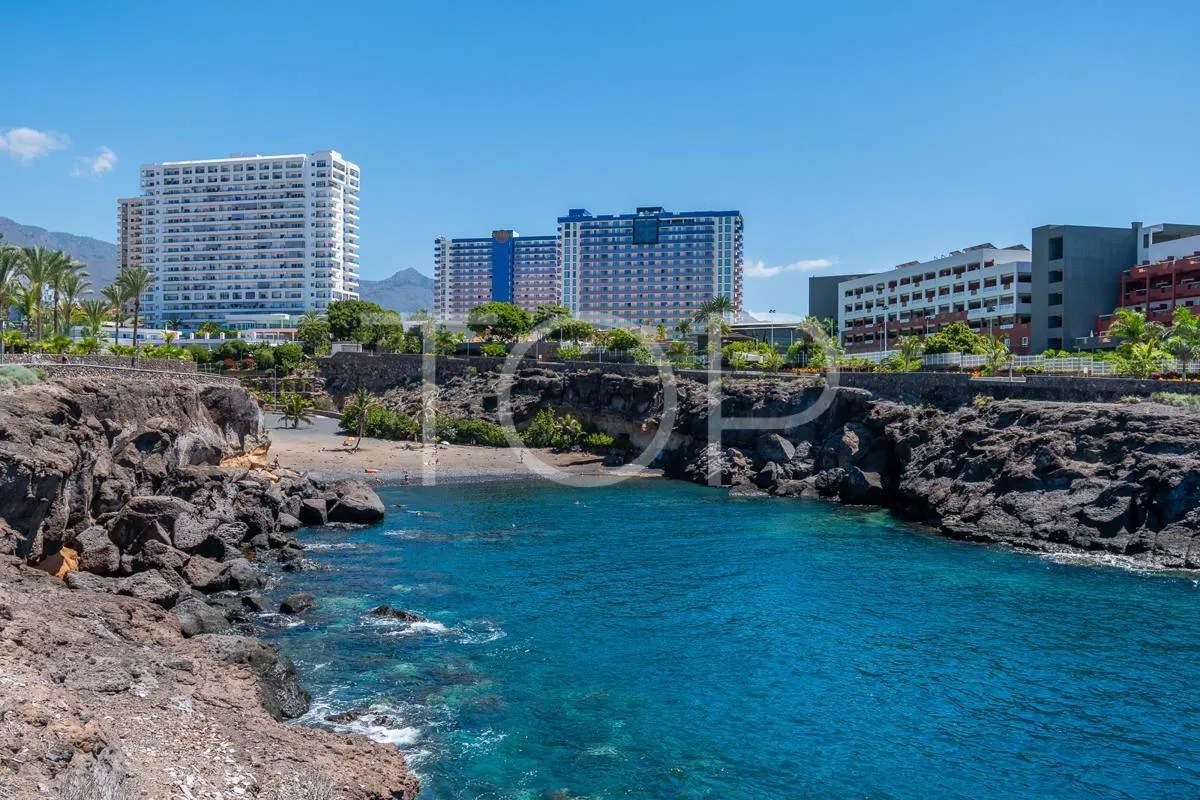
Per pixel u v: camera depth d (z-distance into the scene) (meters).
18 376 47.78
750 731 30.34
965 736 30.16
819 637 40.66
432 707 31.36
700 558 57.38
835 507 80.19
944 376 85.56
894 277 154.38
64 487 40.59
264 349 145.00
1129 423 62.94
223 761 22.11
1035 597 47.72
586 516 73.56
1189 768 27.98
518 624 42.00
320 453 103.38
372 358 137.00
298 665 35.03
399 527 67.12
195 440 66.62
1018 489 64.62
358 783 23.09
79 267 108.31
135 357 76.75
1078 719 31.59
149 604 33.41
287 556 55.03
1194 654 38.28
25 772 17.38
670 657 37.75
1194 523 55.78
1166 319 104.38
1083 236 114.81
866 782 26.95
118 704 23.84
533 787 25.83
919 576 52.66
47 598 30.45
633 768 27.36
